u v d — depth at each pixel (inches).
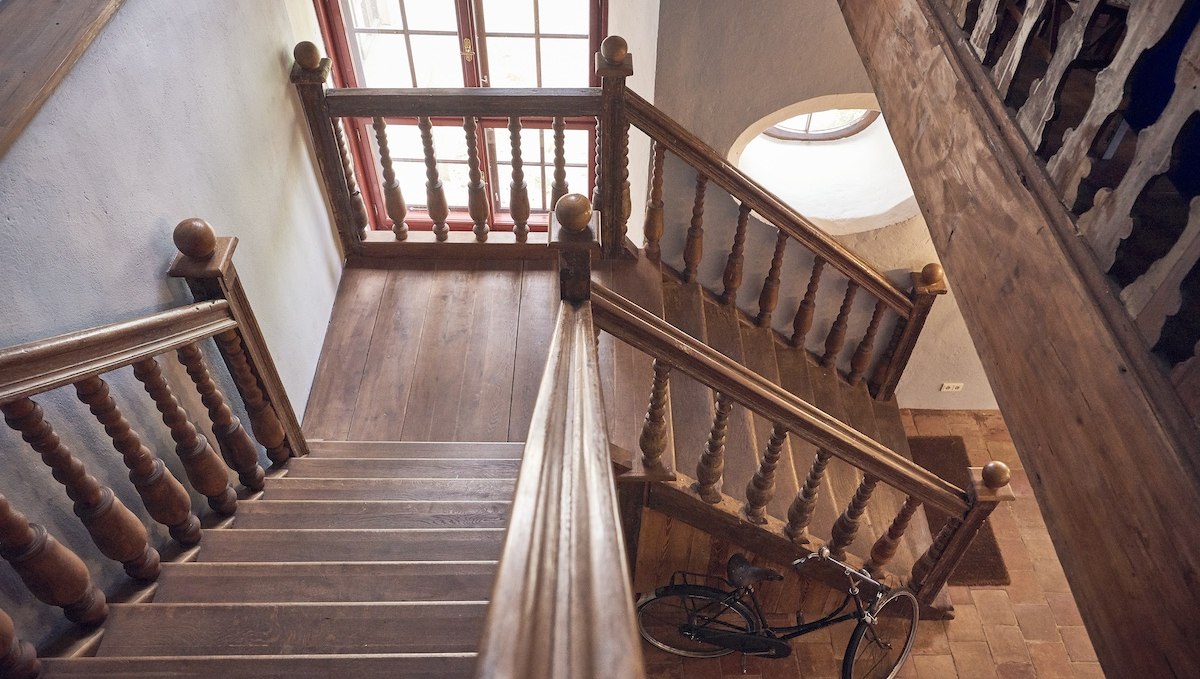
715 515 132.4
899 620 171.0
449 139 204.8
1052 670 167.2
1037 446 60.3
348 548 95.3
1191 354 46.3
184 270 89.7
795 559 141.3
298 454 122.6
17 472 68.8
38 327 68.5
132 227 84.4
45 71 68.9
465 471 120.3
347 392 141.3
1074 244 55.9
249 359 104.3
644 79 175.6
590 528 31.1
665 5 154.4
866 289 171.3
